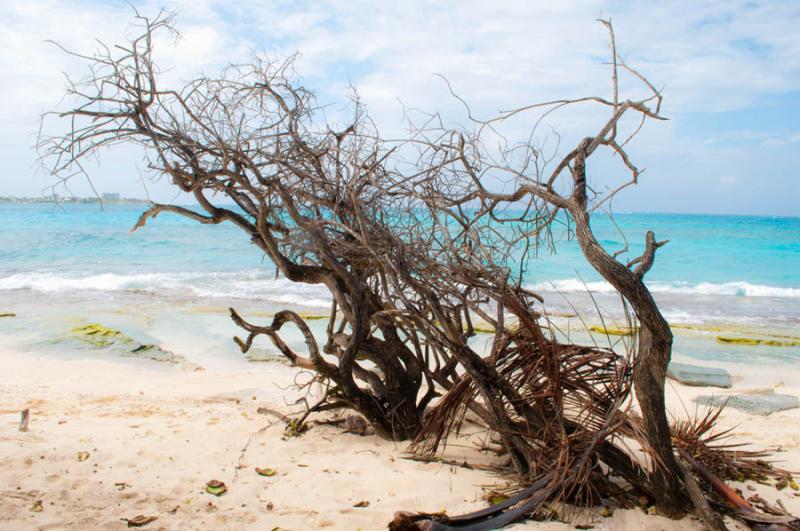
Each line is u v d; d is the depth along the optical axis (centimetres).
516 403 416
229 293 1631
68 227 3856
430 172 473
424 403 538
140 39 404
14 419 555
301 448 496
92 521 346
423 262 461
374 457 474
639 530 350
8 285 1697
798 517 359
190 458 462
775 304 1697
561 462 376
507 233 508
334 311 558
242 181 432
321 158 486
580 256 2658
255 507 377
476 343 1007
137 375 815
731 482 427
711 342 1151
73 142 400
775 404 711
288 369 871
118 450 471
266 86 453
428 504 385
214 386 764
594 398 408
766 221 8400
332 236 495
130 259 2439
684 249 3362
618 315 1367
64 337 1020
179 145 418
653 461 369
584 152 368
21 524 336
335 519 360
